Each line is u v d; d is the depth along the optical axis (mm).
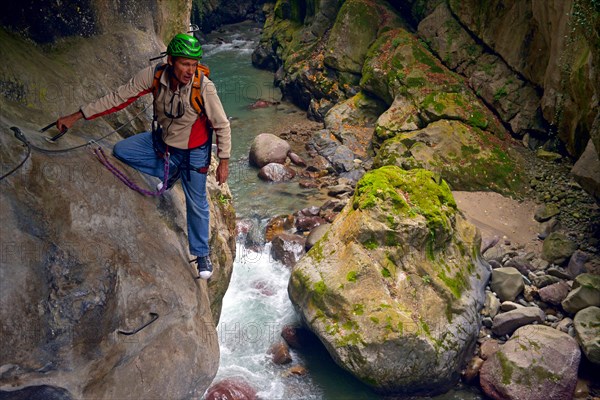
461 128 10648
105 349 3953
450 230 7352
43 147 4031
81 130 4707
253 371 6871
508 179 10016
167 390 4551
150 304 4258
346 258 6922
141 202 4617
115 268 3980
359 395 6660
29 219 3668
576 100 8945
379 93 12422
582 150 9391
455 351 6641
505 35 11188
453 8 12125
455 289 7059
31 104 4434
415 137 10625
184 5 7539
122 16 6016
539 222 9234
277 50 16719
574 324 7078
